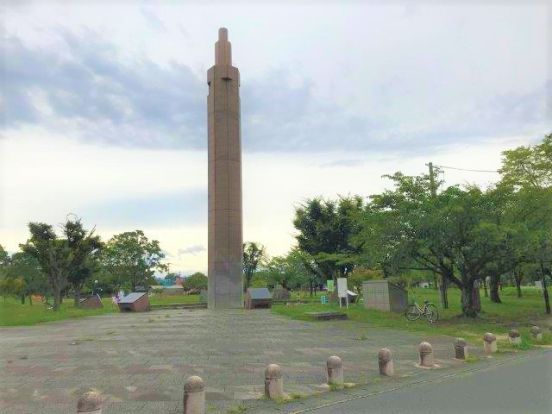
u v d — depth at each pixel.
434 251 21.17
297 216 42.47
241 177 38.56
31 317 26.08
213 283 36.31
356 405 7.59
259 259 55.00
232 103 38.72
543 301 35.53
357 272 40.44
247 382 9.25
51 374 10.14
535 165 27.78
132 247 63.78
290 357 12.09
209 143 38.97
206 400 7.96
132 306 32.84
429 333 17.03
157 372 10.25
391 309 25.92
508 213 20.23
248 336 16.61
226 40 39.78
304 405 7.67
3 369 10.73
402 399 7.92
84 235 35.88
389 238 20.89
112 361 11.67
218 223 36.97
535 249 19.98
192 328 19.73
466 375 9.87
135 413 7.22
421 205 20.36
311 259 42.81
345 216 39.66
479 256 20.66
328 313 23.06
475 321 20.34
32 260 50.78
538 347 13.95
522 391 8.36
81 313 30.14
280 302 41.62
